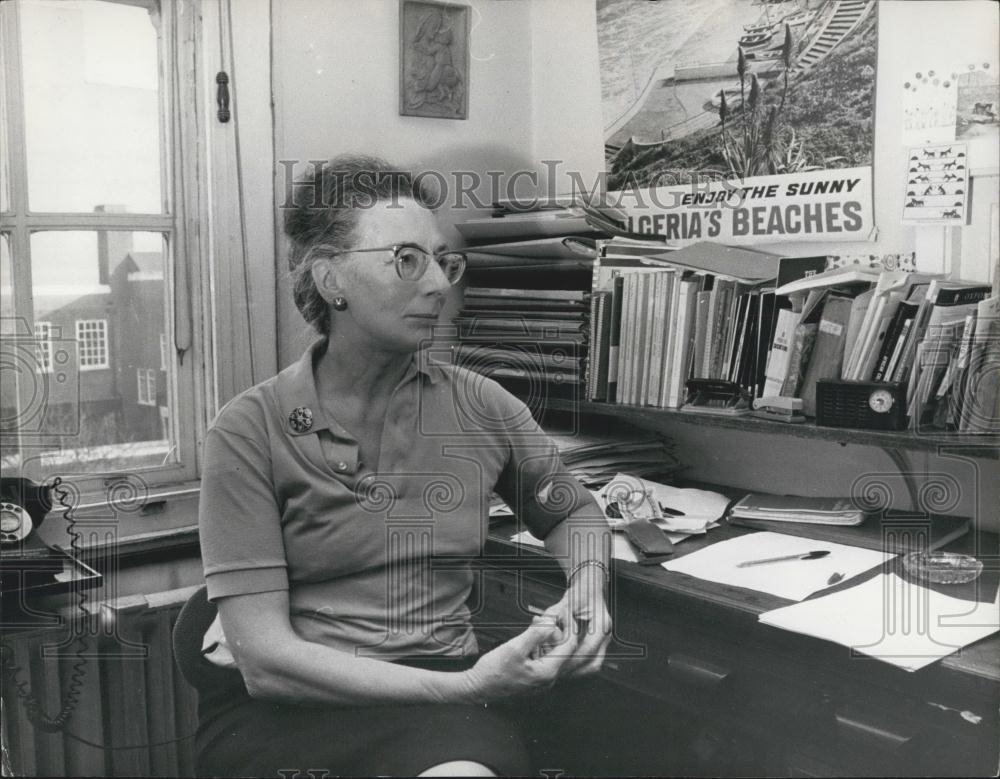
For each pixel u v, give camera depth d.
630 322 1.96
